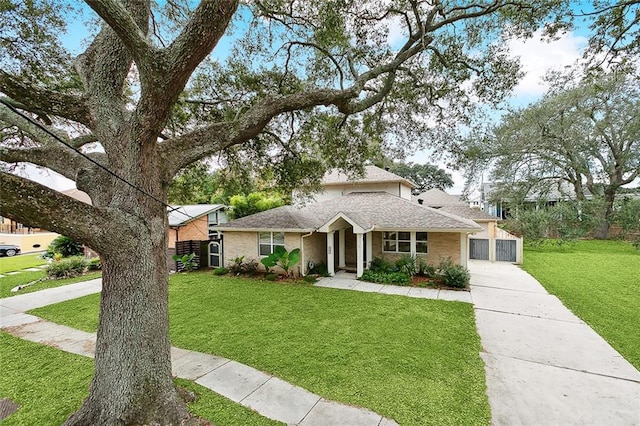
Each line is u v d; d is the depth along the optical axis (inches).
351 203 659.4
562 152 922.1
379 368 223.3
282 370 221.6
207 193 1111.0
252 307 370.0
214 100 344.5
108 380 157.3
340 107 278.2
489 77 332.2
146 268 163.6
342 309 360.2
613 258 687.7
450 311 351.6
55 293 450.3
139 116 156.2
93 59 193.3
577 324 310.2
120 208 160.6
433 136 404.8
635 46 243.8
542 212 862.5
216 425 161.2
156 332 166.7
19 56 246.4
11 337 289.1
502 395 191.6
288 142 381.1
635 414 173.2
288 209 631.8
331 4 278.5
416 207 584.7
